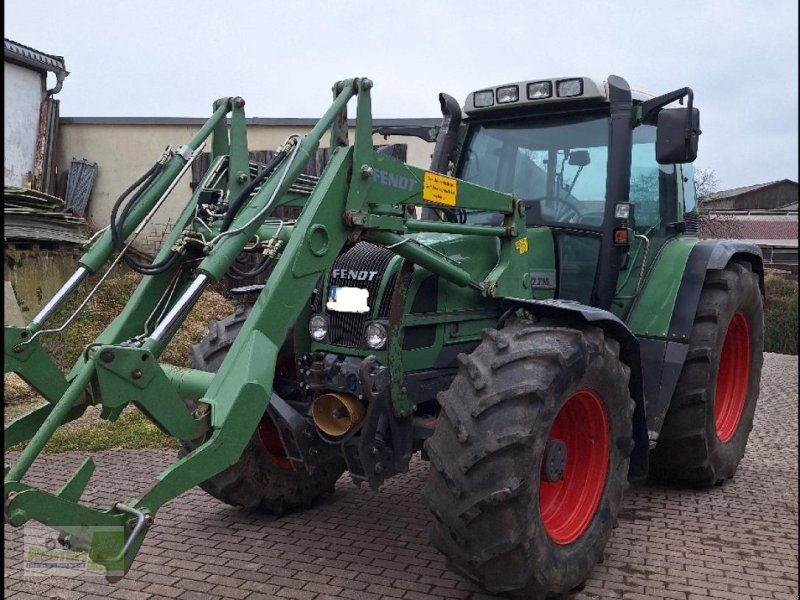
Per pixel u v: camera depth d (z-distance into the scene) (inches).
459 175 187.8
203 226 125.0
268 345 110.1
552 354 119.1
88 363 97.3
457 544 116.3
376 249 143.3
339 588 129.0
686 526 163.5
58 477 188.1
